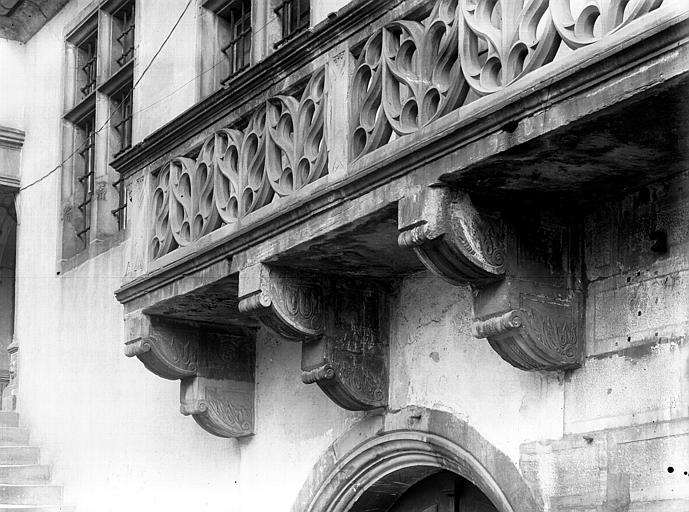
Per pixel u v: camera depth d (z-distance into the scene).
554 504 6.64
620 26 5.39
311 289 7.93
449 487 8.05
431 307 7.82
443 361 7.64
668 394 6.09
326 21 7.25
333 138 7.17
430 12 6.70
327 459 8.51
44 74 14.59
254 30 10.23
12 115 14.98
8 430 13.41
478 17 6.19
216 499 9.77
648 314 6.27
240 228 7.92
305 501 8.68
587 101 5.47
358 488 8.37
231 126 8.29
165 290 8.73
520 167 6.11
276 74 7.74
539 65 5.82
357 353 8.03
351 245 7.33
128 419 11.35
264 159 7.81
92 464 11.92
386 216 6.80
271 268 7.79
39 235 14.15
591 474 6.44
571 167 6.09
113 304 12.07
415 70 6.64
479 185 6.36
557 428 6.70
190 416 10.32
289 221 7.38
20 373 14.07
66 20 14.11
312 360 7.99
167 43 11.59
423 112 6.50
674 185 6.20
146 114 11.74
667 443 6.05
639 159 5.97
